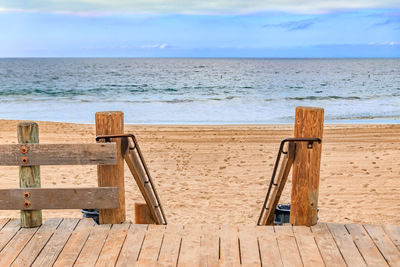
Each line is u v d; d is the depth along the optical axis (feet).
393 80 183.52
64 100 94.17
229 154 42.80
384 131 54.90
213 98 99.30
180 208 27.96
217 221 25.76
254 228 13.66
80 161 13.12
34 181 13.41
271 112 76.59
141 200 29.71
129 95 108.58
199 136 51.37
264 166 38.50
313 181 13.44
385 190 31.68
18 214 26.73
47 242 12.64
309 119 12.91
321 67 378.73
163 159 40.73
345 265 11.35
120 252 12.05
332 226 13.83
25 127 13.01
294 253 12.01
